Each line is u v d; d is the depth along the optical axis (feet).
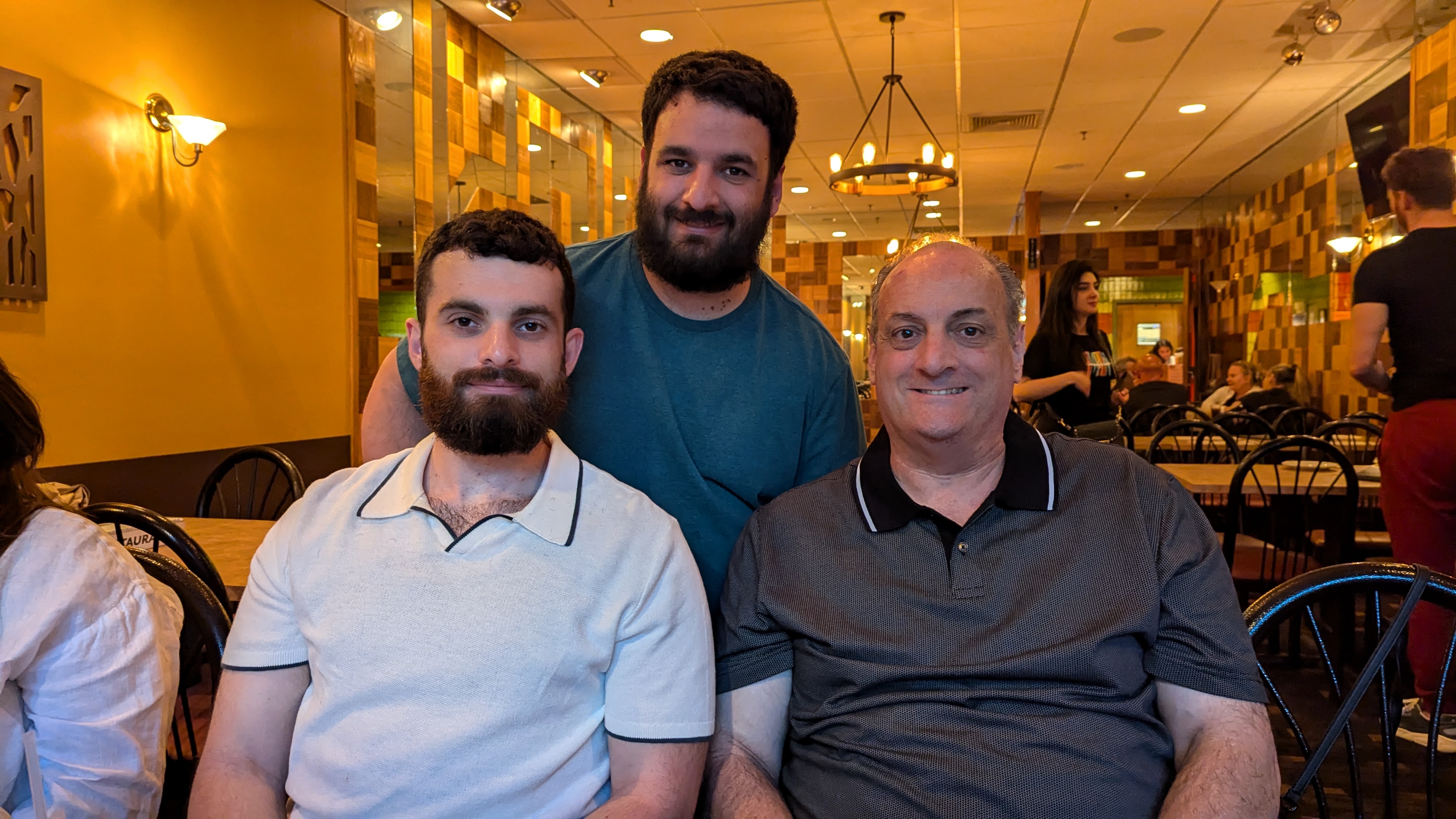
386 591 3.54
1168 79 22.21
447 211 18.88
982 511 4.16
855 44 19.90
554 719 3.52
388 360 4.83
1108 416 13.26
